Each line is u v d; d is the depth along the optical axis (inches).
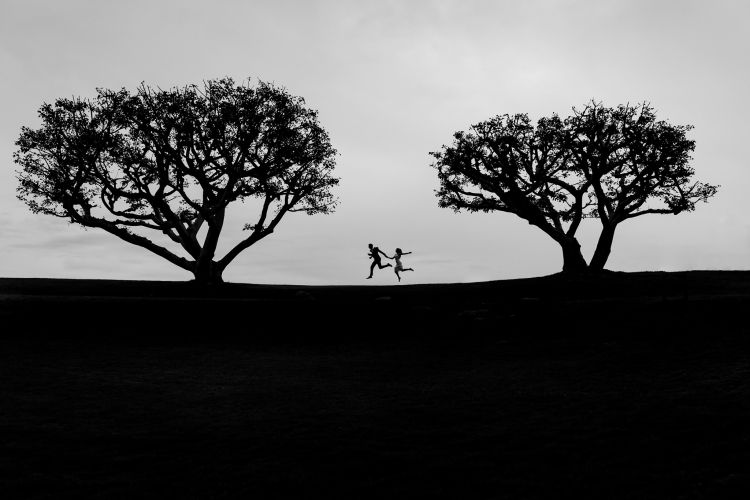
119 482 369.4
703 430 404.5
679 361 612.4
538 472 361.1
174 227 1530.5
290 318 1004.6
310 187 1529.3
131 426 484.1
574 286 1273.4
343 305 1082.1
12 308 983.6
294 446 429.7
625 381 562.6
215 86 1444.4
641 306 901.8
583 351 715.4
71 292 1275.8
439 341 856.9
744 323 732.7
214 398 573.9
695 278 1304.1
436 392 576.1
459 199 1796.3
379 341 877.8
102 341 839.7
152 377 658.2
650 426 425.1
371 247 1342.3
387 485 354.0
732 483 320.8
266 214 1515.7
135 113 1416.1
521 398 531.8
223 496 346.9
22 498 345.1
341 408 531.8
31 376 643.5
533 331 861.8
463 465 378.3
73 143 1424.7
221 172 1483.8
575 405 495.2
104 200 1451.8
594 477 346.9
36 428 473.4
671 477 337.4
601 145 1565.0
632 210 1592.0
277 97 1475.1
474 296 1221.7
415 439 436.8
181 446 434.9
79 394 579.2
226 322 973.8
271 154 1507.1
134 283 1485.0
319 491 349.7
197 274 1459.2
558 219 1657.2
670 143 1549.0
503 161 1657.2
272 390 604.7
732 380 516.1
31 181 1414.9
